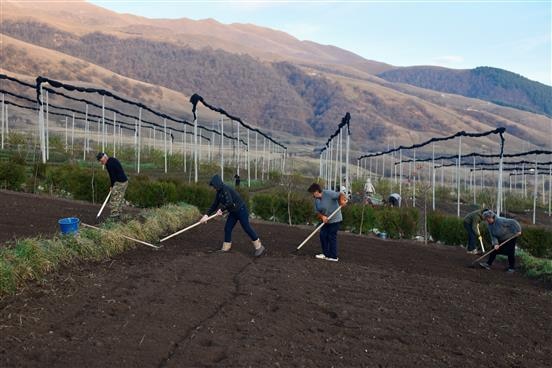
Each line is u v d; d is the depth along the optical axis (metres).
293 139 176.38
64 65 180.38
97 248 8.09
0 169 16.36
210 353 4.59
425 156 133.88
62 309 5.47
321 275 8.00
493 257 11.48
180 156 43.00
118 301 5.80
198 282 6.87
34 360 4.23
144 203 16.36
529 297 8.30
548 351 5.75
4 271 5.88
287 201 16.83
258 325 5.44
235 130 147.38
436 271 10.27
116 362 4.28
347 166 20.67
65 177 16.88
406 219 16.27
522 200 37.34
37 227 9.64
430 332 5.84
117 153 41.91
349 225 16.41
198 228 12.05
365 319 6.04
